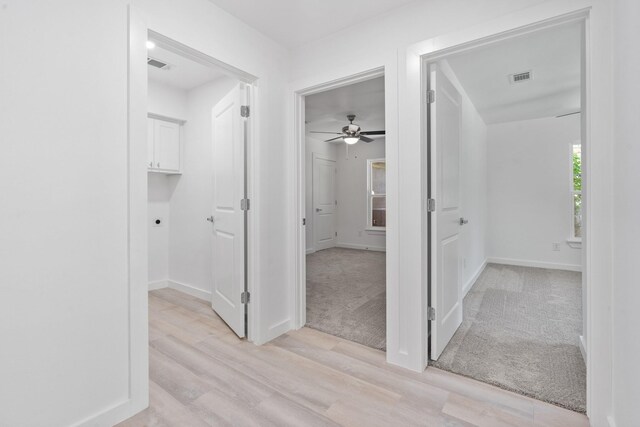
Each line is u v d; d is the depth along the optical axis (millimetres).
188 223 3648
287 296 2654
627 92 1196
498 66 2914
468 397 1716
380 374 1954
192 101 3609
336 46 2344
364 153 6992
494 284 3957
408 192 1987
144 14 1617
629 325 1166
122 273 1549
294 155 2623
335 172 7344
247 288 2480
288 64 2627
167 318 2895
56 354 1350
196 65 3000
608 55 1390
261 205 2385
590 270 1452
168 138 3617
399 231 2031
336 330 2621
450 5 1842
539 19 1562
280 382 1867
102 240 1479
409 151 1978
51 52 1321
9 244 1228
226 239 2740
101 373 1482
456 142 2525
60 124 1348
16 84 1236
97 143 1458
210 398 1715
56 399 1352
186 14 1843
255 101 2373
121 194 1542
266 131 2422
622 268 1247
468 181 3691
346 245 7273
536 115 4707
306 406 1648
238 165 2502
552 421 1521
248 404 1665
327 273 4688
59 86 1344
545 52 2645
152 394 1749
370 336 2506
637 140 1104
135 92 1574
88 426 1438
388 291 2084
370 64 2139
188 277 3656
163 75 3252
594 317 1437
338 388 1807
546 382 1842
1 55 1202
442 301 2193
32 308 1285
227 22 2098
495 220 5281
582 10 1455
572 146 4730
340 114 4680
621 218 1262
